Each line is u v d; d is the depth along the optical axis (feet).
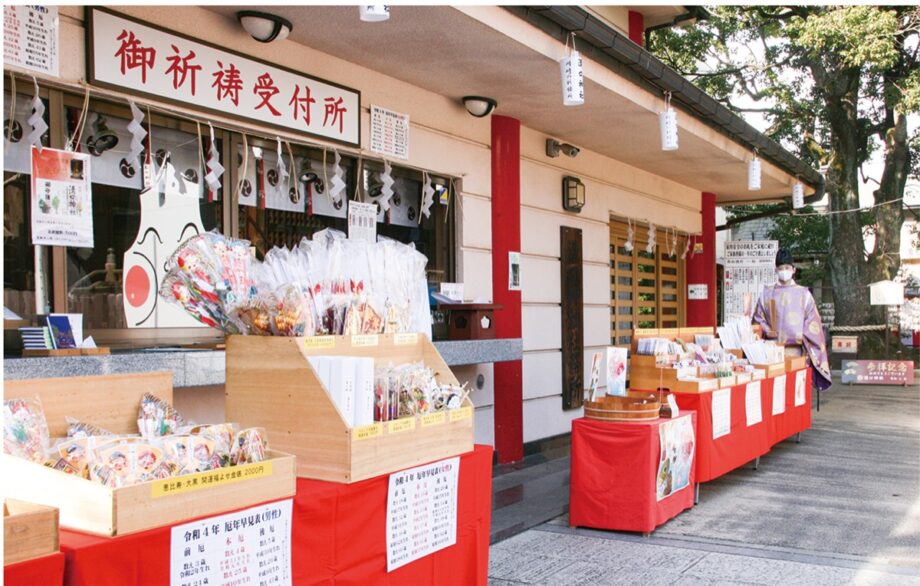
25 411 7.45
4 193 12.87
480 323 20.66
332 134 18.13
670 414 17.53
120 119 14.60
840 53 50.26
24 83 13.05
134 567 6.23
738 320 26.04
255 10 15.34
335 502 8.08
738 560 14.82
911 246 83.97
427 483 9.44
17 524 5.51
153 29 14.40
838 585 13.52
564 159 27.86
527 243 25.81
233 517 7.02
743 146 30.32
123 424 8.69
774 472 23.22
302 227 18.15
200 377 13.42
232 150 16.53
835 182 63.87
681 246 39.88
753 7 56.13
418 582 9.32
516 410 23.94
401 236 20.97
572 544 15.87
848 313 65.05
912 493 20.49
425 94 21.09
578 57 18.13
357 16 15.67
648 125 25.04
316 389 8.57
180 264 9.18
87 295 14.01
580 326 28.55
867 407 40.14
